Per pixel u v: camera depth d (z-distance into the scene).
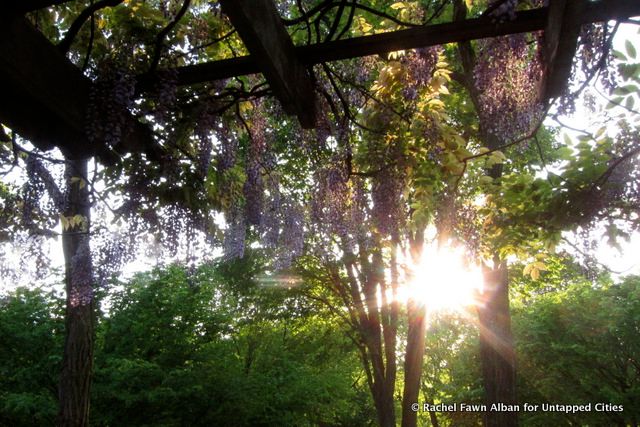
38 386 13.31
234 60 2.86
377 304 14.22
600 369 16.62
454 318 18.77
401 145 4.01
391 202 4.09
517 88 3.43
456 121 6.57
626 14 2.41
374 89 3.93
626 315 15.80
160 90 2.99
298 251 4.62
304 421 15.74
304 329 17.59
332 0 2.97
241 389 13.95
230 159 3.82
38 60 2.32
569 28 2.44
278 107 3.97
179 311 14.92
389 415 13.75
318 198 4.29
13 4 2.02
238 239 4.13
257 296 15.61
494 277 7.90
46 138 2.63
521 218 5.36
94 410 13.20
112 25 3.43
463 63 6.56
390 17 2.84
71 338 7.46
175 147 3.55
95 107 2.65
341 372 17.05
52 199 3.71
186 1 2.90
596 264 5.31
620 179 4.83
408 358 12.55
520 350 17.59
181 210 3.71
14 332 13.34
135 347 14.48
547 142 8.46
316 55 2.82
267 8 2.41
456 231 5.28
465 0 4.62
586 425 17.52
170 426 13.22
